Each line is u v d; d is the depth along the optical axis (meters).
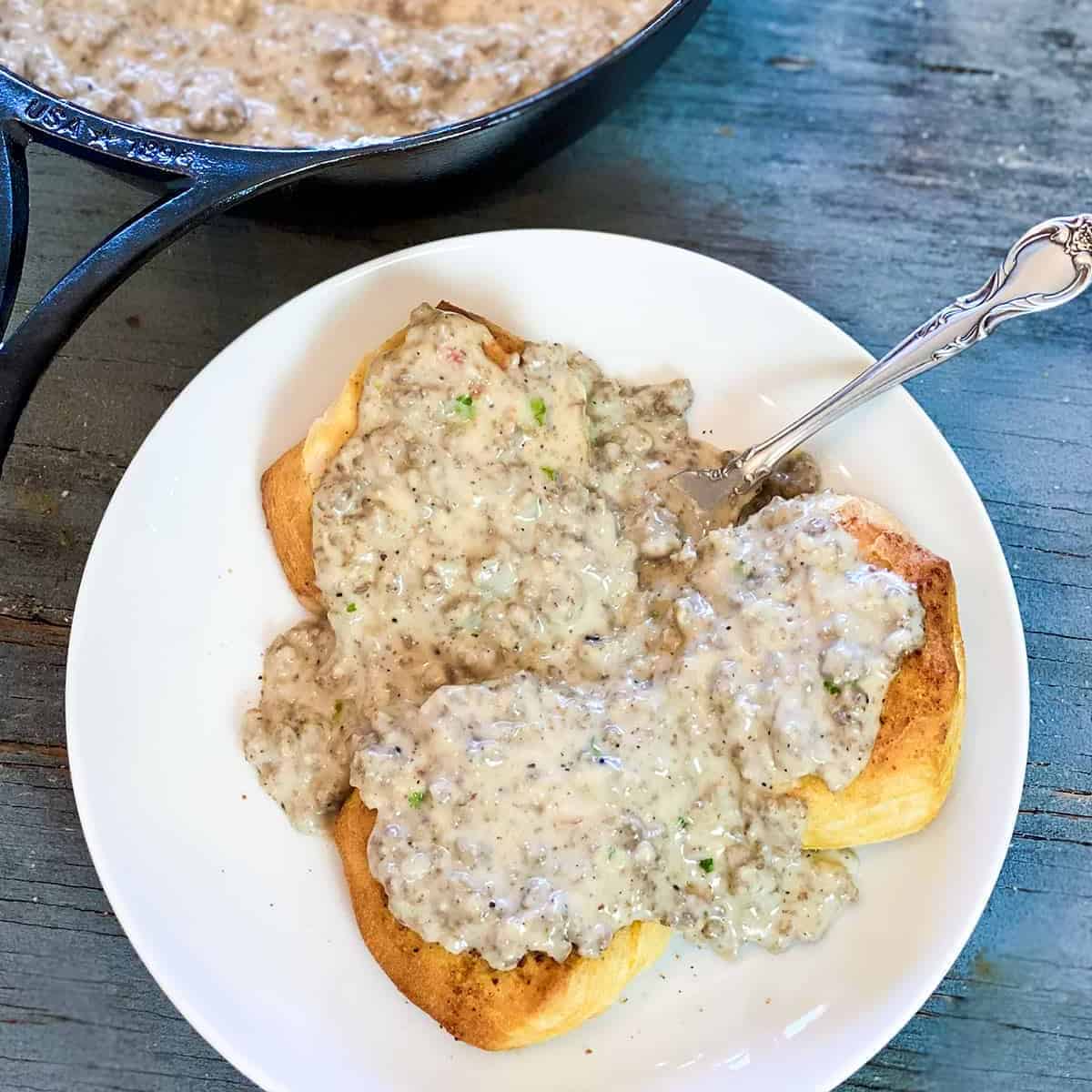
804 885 0.58
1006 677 0.59
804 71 0.69
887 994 0.57
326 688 0.59
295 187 0.62
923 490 0.61
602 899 0.56
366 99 0.64
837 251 0.67
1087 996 0.61
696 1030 0.58
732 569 0.59
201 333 0.66
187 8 0.65
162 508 0.61
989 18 0.69
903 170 0.68
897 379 0.60
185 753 0.60
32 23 0.64
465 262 0.62
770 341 0.62
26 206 0.58
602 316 0.63
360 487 0.59
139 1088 0.60
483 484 0.59
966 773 0.58
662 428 0.62
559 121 0.61
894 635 0.57
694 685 0.57
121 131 0.58
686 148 0.68
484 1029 0.56
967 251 0.67
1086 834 0.62
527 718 0.57
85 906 0.61
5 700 0.63
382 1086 0.57
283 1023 0.58
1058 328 0.66
